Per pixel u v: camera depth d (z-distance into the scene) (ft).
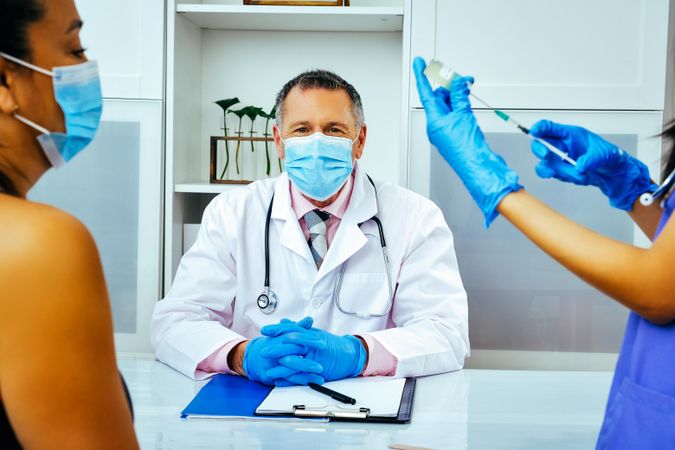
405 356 4.90
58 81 2.11
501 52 7.86
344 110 5.79
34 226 1.81
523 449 3.55
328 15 8.24
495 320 8.04
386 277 5.96
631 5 7.75
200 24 8.88
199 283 5.92
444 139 3.00
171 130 8.16
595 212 7.89
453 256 6.11
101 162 8.16
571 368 8.01
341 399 4.19
